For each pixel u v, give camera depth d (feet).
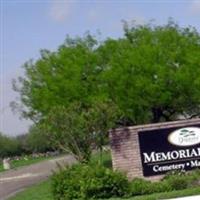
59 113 78.84
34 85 115.34
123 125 108.06
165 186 63.82
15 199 79.51
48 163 174.70
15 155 241.35
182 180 64.39
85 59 109.60
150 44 110.63
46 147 238.27
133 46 111.75
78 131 78.95
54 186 65.26
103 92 104.99
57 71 111.34
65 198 63.67
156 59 107.24
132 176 73.20
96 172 63.72
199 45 114.42
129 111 105.70
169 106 109.91
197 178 65.41
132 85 105.19
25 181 114.01
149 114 110.83
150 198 58.39
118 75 105.09
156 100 105.81
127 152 73.82
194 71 107.04
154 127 74.38
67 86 106.52
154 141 74.08
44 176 120.67
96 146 82.64
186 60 108.27
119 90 104.99
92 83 107.04
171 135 74.38
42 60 113.50
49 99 107.24
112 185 62.85
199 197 56.80
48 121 79.41
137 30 115.03
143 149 73.82
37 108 110.63
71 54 111.75
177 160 74.18
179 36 111.75
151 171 73.51
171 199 57.21
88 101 103.76
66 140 79.51
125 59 106.32
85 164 68.80
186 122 75.00
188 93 108.06
